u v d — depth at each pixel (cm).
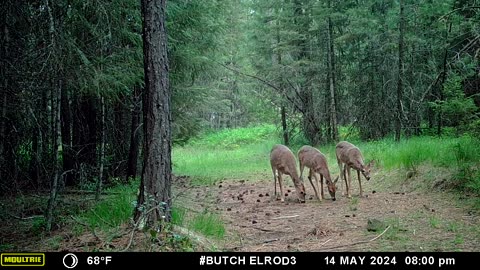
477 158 1115
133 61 1062
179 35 1409
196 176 1775
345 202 1114
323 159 1176
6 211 988
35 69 867
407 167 1276
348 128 2289
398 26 1855
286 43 2202
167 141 769
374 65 2008
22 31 935
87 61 906
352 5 2080
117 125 1535
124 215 849
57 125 889
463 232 762
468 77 1692
